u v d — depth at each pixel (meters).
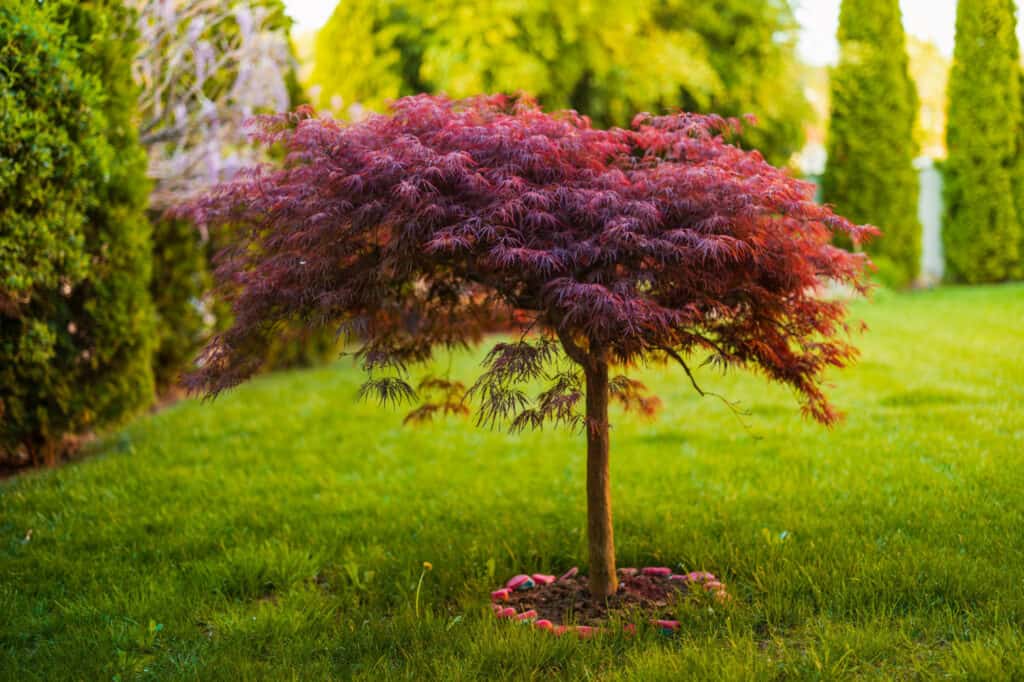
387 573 3.77
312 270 3.05
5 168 4.55
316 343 11.16
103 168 5.55
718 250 2.75
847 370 8.25
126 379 6.51
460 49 11.30
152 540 4.30
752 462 5.35
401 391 3.18
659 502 4.67
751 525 4.11
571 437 6.51
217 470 5.70
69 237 5.43
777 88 13.25
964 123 15.57
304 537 4.32
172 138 7.59
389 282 3.21
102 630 3.23
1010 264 15.73
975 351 8.74
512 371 2.84
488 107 3.66
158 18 7.24
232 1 7.67
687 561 3.78
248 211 3.31
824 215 3.17
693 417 6.87
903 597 3.17
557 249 2.79
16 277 4.92
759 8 12.72
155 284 8.20
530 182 3.04
